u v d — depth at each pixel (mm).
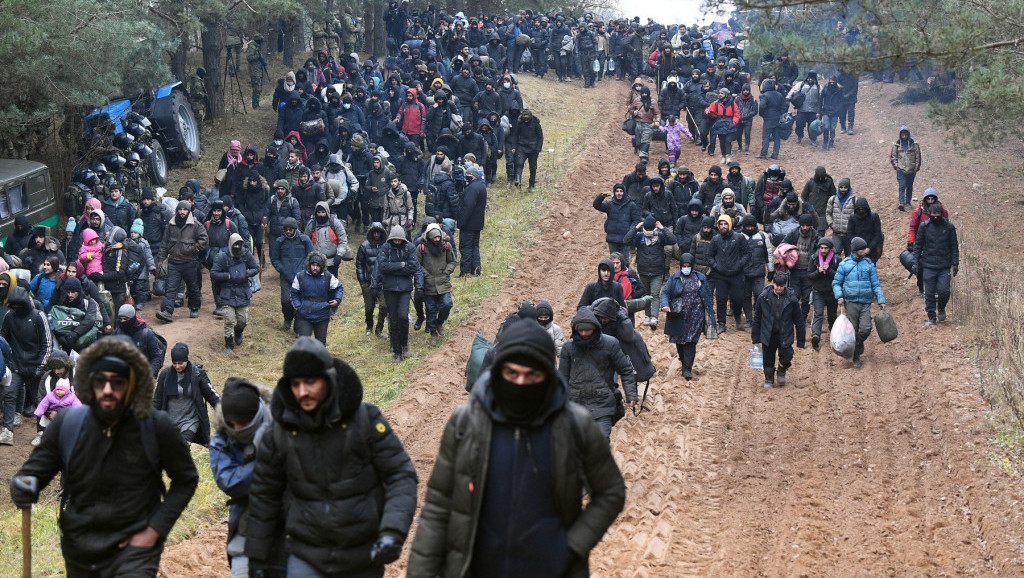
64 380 15867
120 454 6379
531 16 53156
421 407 18109
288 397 5855
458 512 5195
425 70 38656
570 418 5215
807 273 22000
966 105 25047
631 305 18812
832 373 20062
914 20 14461
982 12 15789
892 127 42938
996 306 20734
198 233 22438
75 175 26125
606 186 36031
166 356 20609
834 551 12562
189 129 33625
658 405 18234
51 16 24828
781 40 14414
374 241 21859
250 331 23062
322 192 26062
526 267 27500
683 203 26422
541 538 5152
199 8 33438
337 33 46844
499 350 5098
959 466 15164
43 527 13352
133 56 29391
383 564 5809
